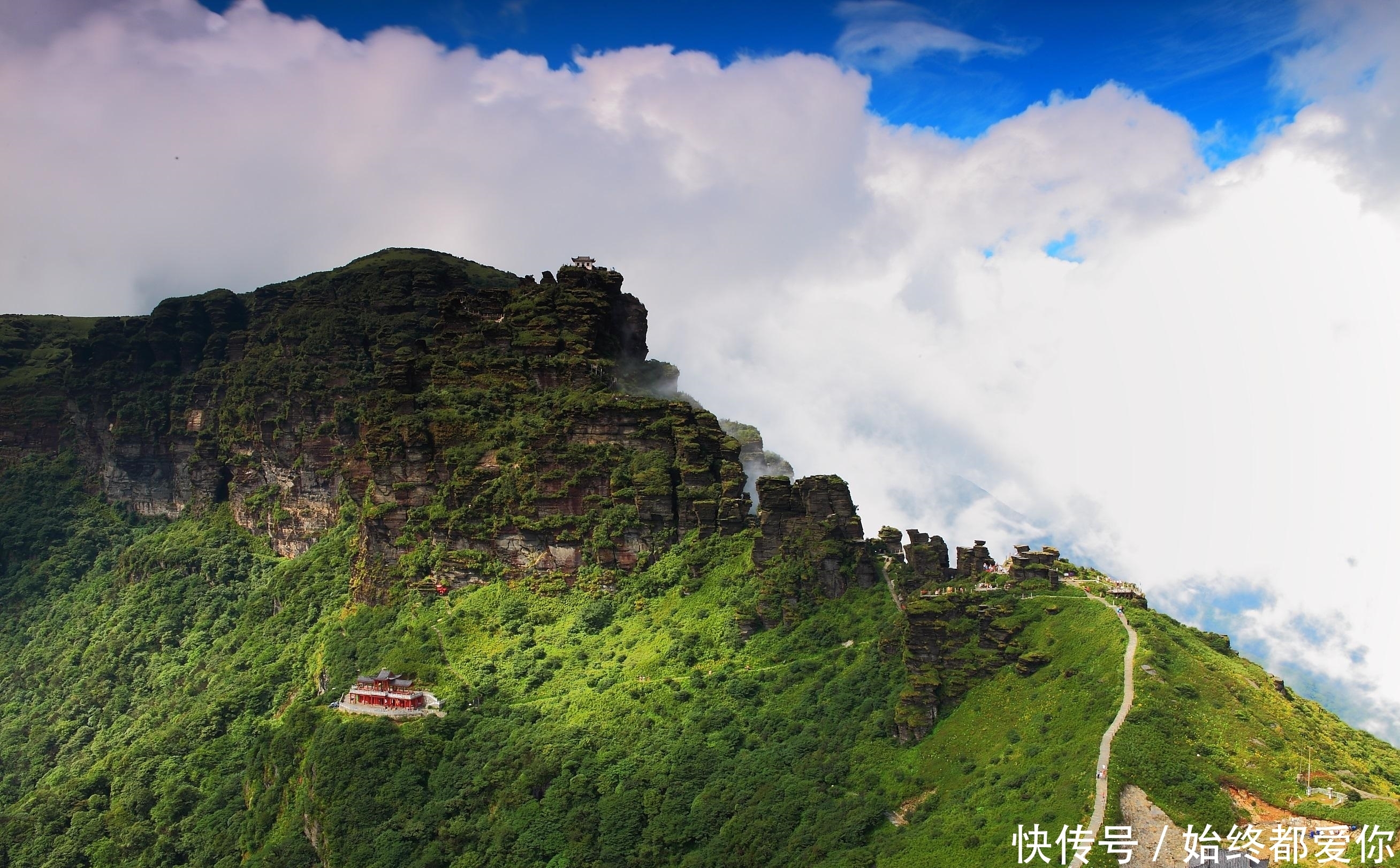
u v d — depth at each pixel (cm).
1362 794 11594
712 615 18438
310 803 17350
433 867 15512
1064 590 15975
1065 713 13375
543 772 16038
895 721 14838
